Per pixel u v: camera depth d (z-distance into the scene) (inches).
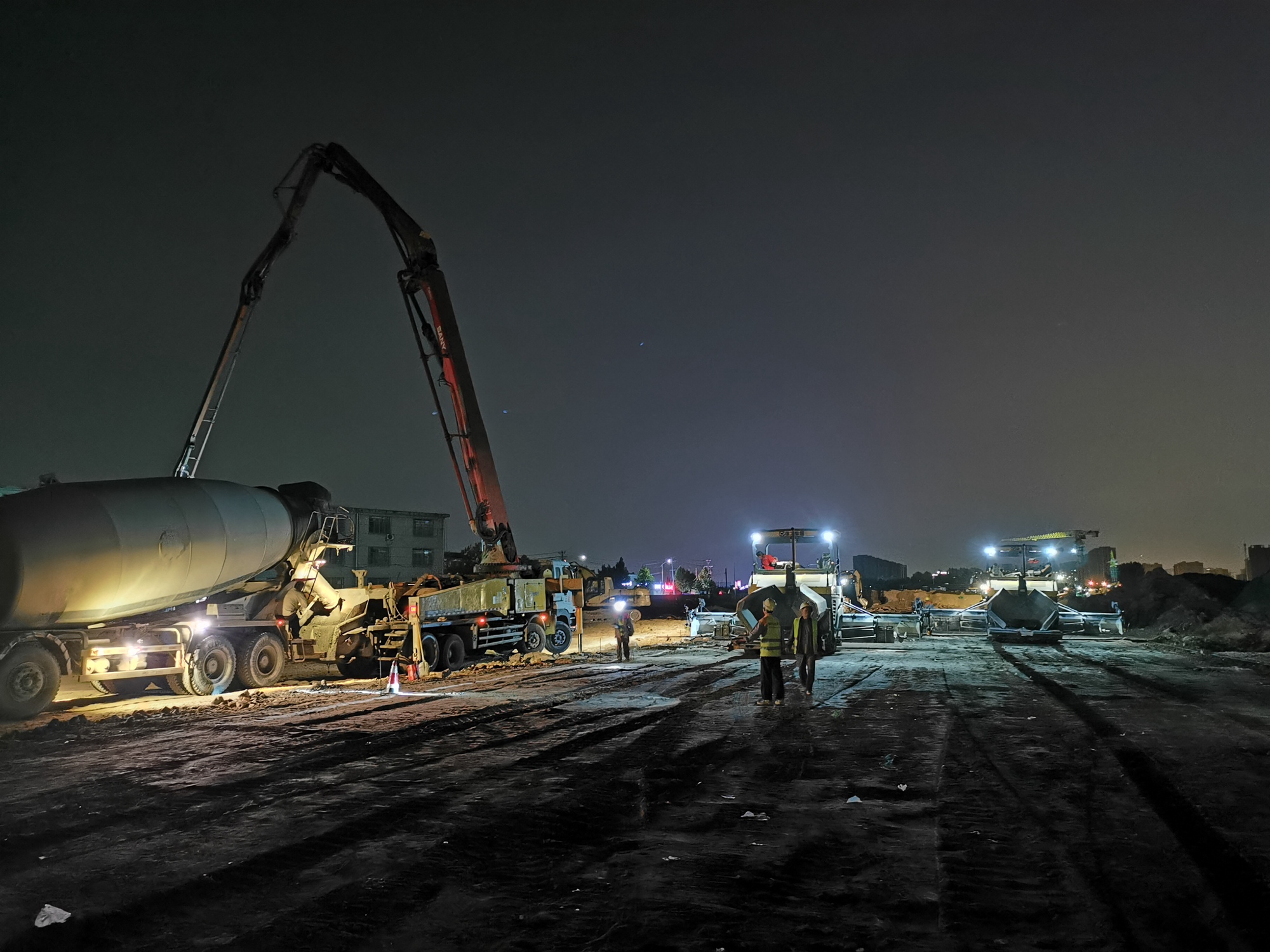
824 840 266.1
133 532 625.6
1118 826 277.9
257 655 756.0
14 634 575.8
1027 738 439.5
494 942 191.5
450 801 315.9
